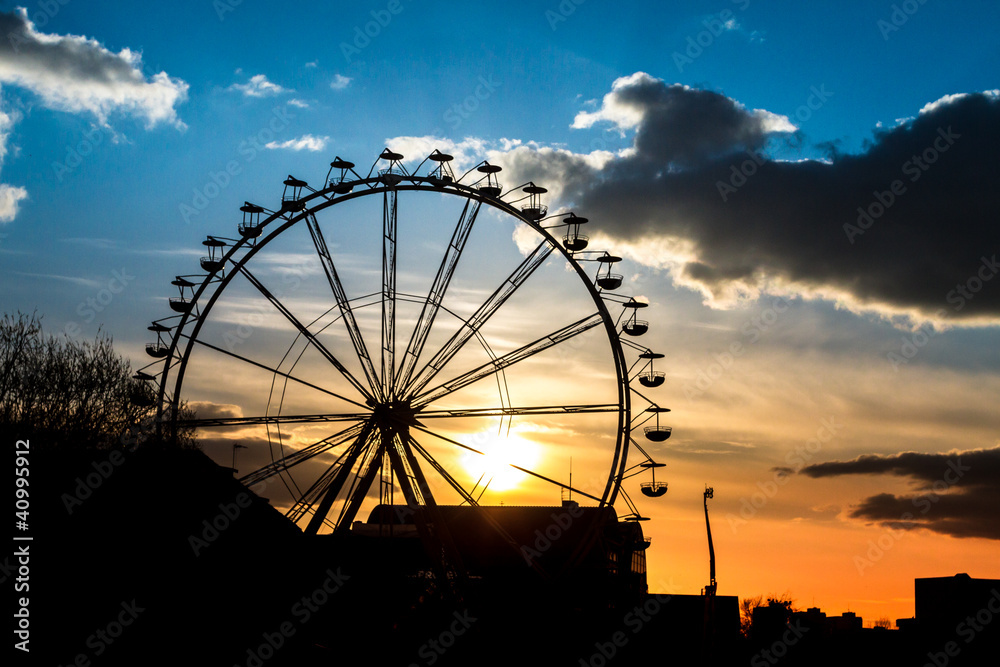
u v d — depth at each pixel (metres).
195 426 54.66
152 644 48.09
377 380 56.69
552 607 58.06
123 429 59.66
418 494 56.41
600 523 57.44
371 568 57.22
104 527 50.09
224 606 50.69
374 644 55.00
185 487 52.53
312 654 52.97
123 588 48.78
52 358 59.25
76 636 46.69
